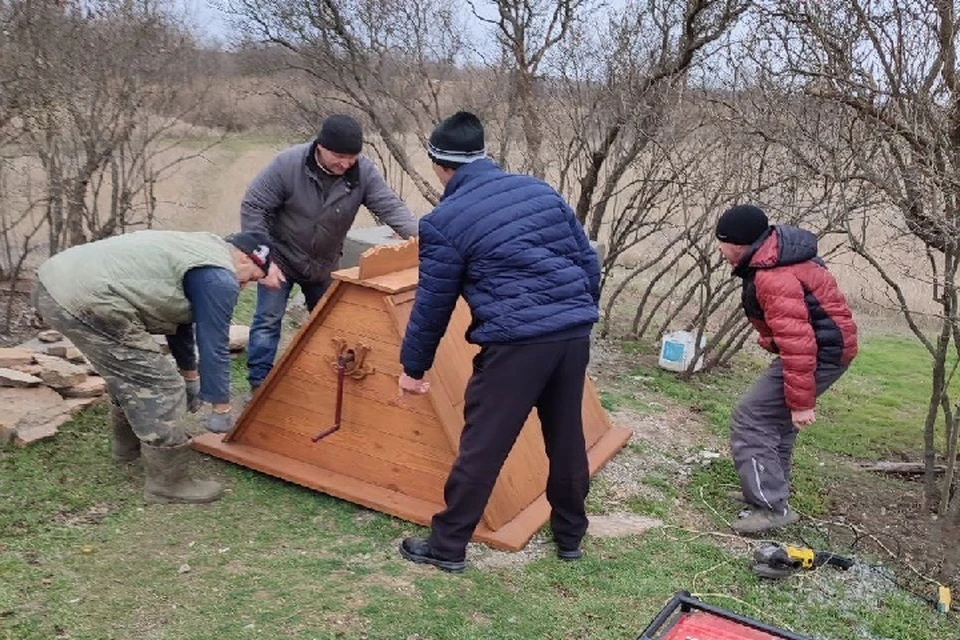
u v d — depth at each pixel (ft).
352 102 28.89
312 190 16.28
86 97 21.93
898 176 16.42
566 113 27.78
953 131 15.83
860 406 23.70
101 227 24.06
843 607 13.00
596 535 14.24
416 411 13.91
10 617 10.41
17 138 20.70
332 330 14.42
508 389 11.70
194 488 14.06
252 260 13.64
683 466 17.72
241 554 12.45
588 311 11.95
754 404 15.11
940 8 15.24
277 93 29.58
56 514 13.19
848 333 14.40
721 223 14.33
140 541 12.62
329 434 14.64
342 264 23.16
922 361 28.02
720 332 24.73
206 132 28.60
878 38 15.49
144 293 12.84
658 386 23.02
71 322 12.82
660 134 24.76
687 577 13.19
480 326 11.71
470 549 13.19
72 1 21.39
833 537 15.42
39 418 15.88
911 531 15.92
